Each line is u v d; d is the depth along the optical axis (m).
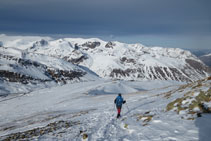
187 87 19.28
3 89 174.00
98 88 82.25
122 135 8.70
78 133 10.42
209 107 9.50
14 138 11.19
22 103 70.62
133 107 19.12
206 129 6.96
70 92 82.00
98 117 16.31
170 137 6.86
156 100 20.73
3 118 41.31
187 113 9.64
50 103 57.97
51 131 12.08
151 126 8.86
